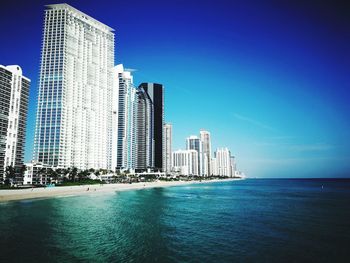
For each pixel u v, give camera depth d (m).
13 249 37.28
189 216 65.50
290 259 33.78
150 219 60.56
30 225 52.31
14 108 174.62
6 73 169.25
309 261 33.09
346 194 146.12
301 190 192.25
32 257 34.19
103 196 120.38
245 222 57.53
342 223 56.38
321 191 177.62
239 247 38.69
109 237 43.94
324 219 61.28
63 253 35.78
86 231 47.94
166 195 133.12
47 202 90.75
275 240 42.44
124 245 39.53
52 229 49.19
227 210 77.06
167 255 35.22
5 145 166.88
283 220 60.06
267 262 32.88
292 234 46.38
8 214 64.81
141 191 164.50
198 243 40.75
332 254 35.62
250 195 138.25
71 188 151.50
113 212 70.44
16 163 175.25
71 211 71.25
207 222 57.41
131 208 79.25
